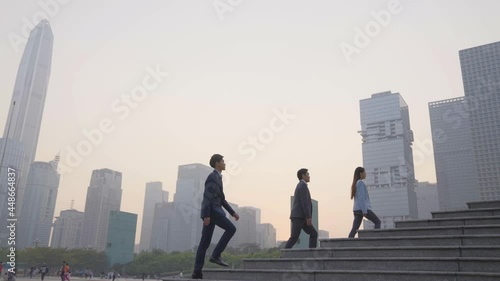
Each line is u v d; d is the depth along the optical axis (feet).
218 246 20.45
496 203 24.18
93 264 310.24
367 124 474.08
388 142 451.53
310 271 18.89
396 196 424.87
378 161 451.12
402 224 24.40
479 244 18.89
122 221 310.65
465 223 22.15
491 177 390.83
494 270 16.03
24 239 283.38
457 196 435.94
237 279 20.33
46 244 305.94
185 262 311.47
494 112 396.78
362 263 19.20
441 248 18.60
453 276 15.72
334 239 23.09
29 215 279.08
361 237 22.62
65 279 91.35
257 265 22.21
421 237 20.47
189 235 387.34
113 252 298.35
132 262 312.09
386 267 18.54
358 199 28.40
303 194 26.45
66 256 313.94
